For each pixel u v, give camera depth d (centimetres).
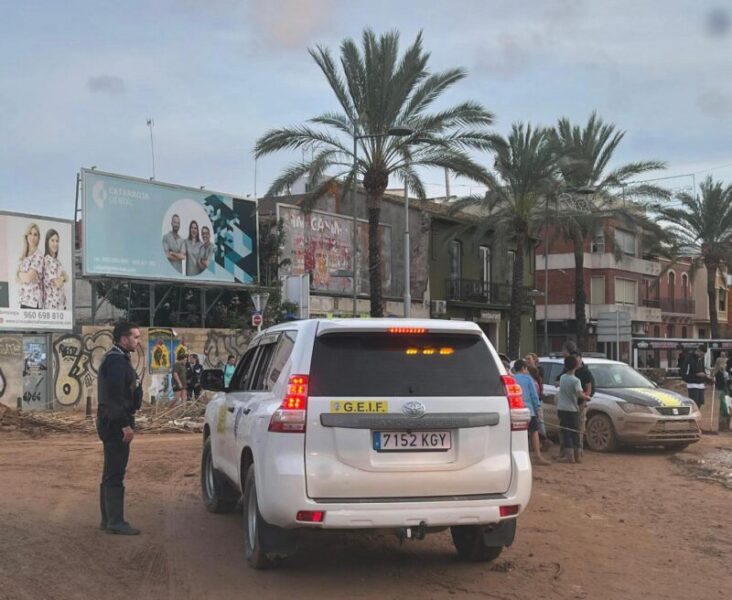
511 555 679
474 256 4119
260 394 641
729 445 1531
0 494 919
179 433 1766
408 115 2516
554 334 5428
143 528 757
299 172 2555
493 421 575
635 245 5722
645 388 1460
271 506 545
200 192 2738
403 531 558
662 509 900
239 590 564
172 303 2891
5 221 2164
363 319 587
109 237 2442
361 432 547
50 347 2244
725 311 7512
